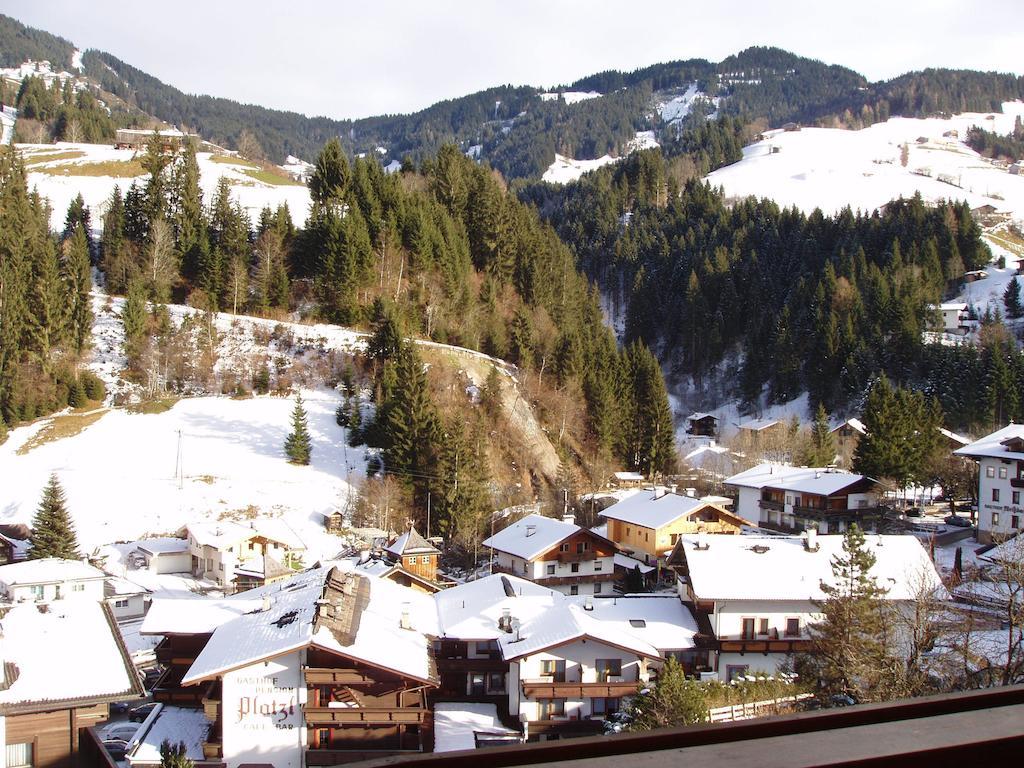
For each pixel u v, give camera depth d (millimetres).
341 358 94188
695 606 41312
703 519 60375
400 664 30672
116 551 64062
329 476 78750
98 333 93812
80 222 109812
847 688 29438
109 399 86875
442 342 100750
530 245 125375
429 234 109188
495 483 80125
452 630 37406
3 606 27734
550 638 35344
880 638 30547
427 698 36625
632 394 101062
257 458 80188
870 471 74375
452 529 69812
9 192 108375
